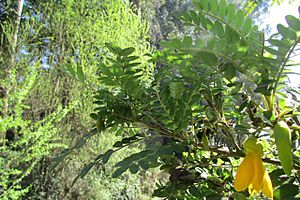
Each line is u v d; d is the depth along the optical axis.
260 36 0.56
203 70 0.65
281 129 0.58
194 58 0.60
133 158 0.64
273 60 0.57
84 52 4.68
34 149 3.53
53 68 4.56
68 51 4.81
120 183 4.65
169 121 0.73
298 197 0.57
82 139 0.82
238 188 0.60
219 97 0.70
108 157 0.72
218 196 0.74
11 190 3.35
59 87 4.57
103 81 0.73
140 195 4.98
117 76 0.72
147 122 0.77
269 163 0.74
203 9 0.61
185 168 0.77
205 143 0.71
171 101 0.70
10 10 5.12
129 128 0.85
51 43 4.86
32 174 4.16
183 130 0.71
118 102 0.77
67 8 4.91
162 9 8.45
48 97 4.46
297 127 0.64
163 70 0.74
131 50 0.69
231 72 0.60
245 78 0.65
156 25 7.64
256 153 0.62
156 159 0.63
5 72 4.01
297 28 0.51
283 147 0.57
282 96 0.68
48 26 4.98
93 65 4.39
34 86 4.13
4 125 3.23
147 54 0.73
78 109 4.48
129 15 5.28
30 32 4.71
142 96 0.75
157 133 0.79
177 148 0.66
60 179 4.30
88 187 4.32
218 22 0.60
